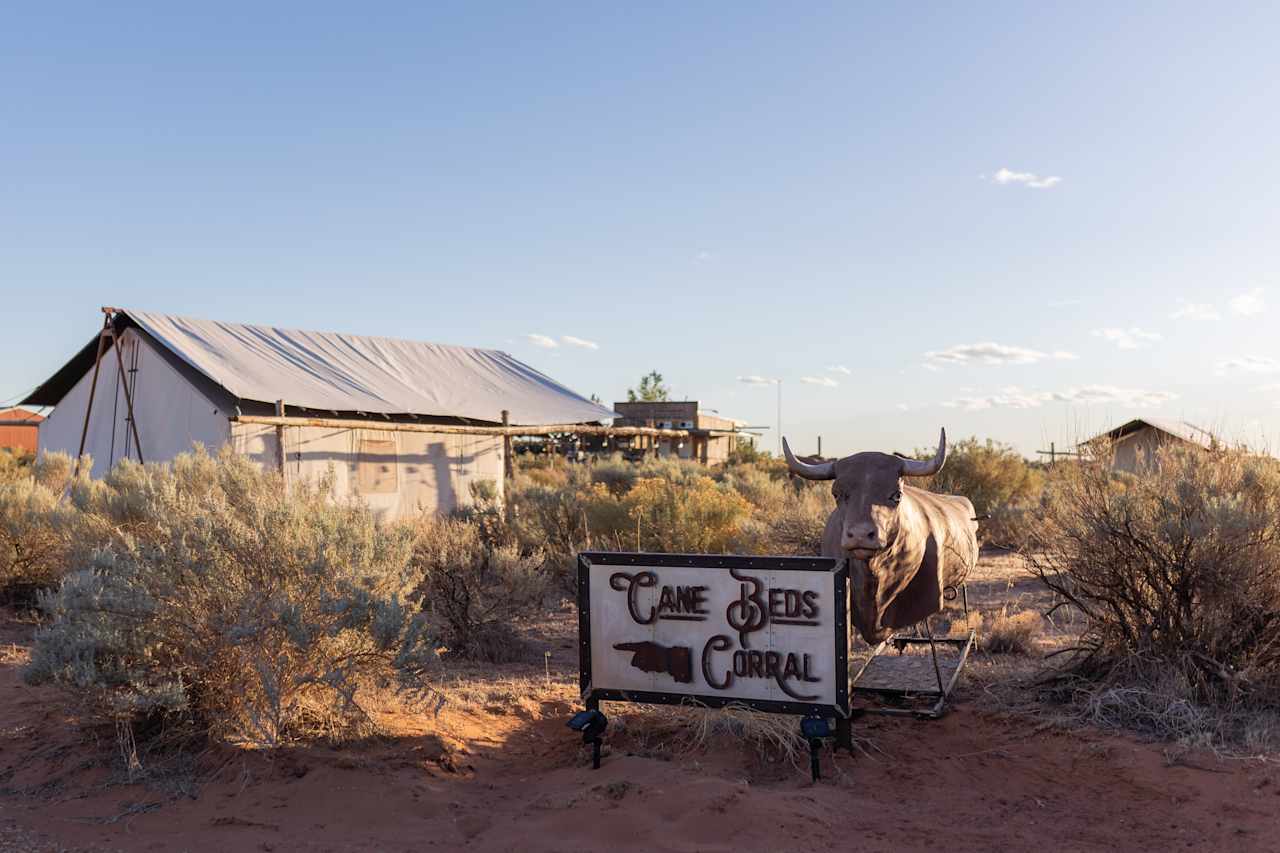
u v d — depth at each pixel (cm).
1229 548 700
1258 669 691
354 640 635
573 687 823
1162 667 707
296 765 568
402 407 2252
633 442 4409
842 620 579
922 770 589
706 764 598
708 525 1427
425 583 988
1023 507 1775
